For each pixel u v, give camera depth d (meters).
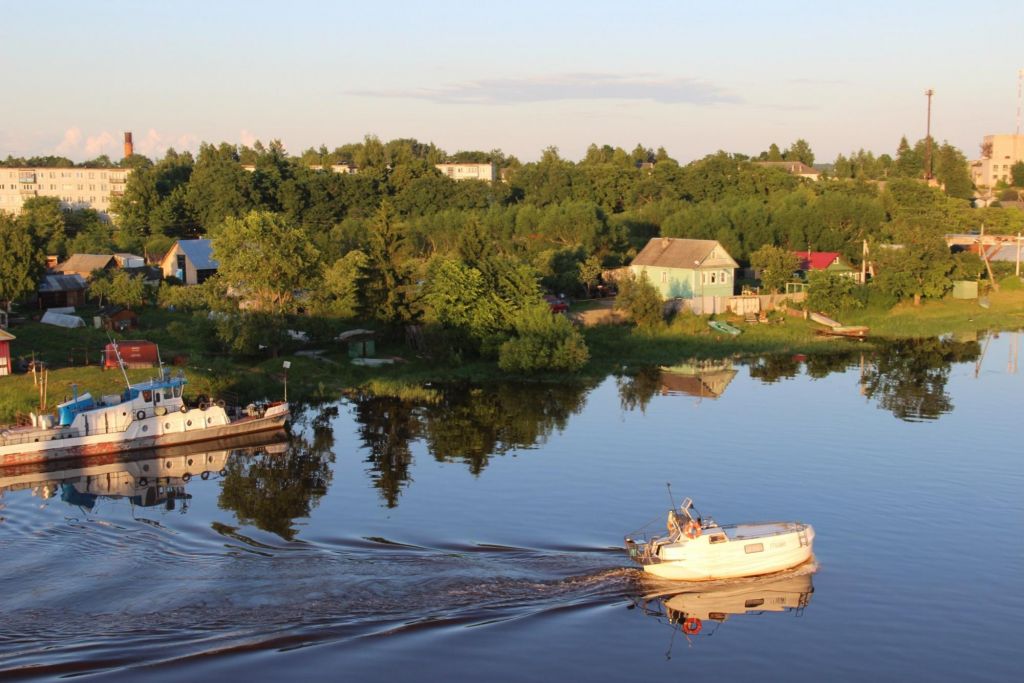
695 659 30.72
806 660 30.91
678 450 53.38
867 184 176.75
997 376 75.12
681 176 180.62
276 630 31.58
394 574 35.62
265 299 86.69
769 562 36.47
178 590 34.22
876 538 40.53
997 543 40.03
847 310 102.38
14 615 32.31
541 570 36.28
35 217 156.62
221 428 58.19
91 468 52.97
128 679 28.70
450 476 48.84
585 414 62.81
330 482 48.22
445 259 86.25
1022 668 30.52
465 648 30.94
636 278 102.50
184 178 194.12
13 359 70.75
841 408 63.78
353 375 74.50
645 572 35.75
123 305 100.25
